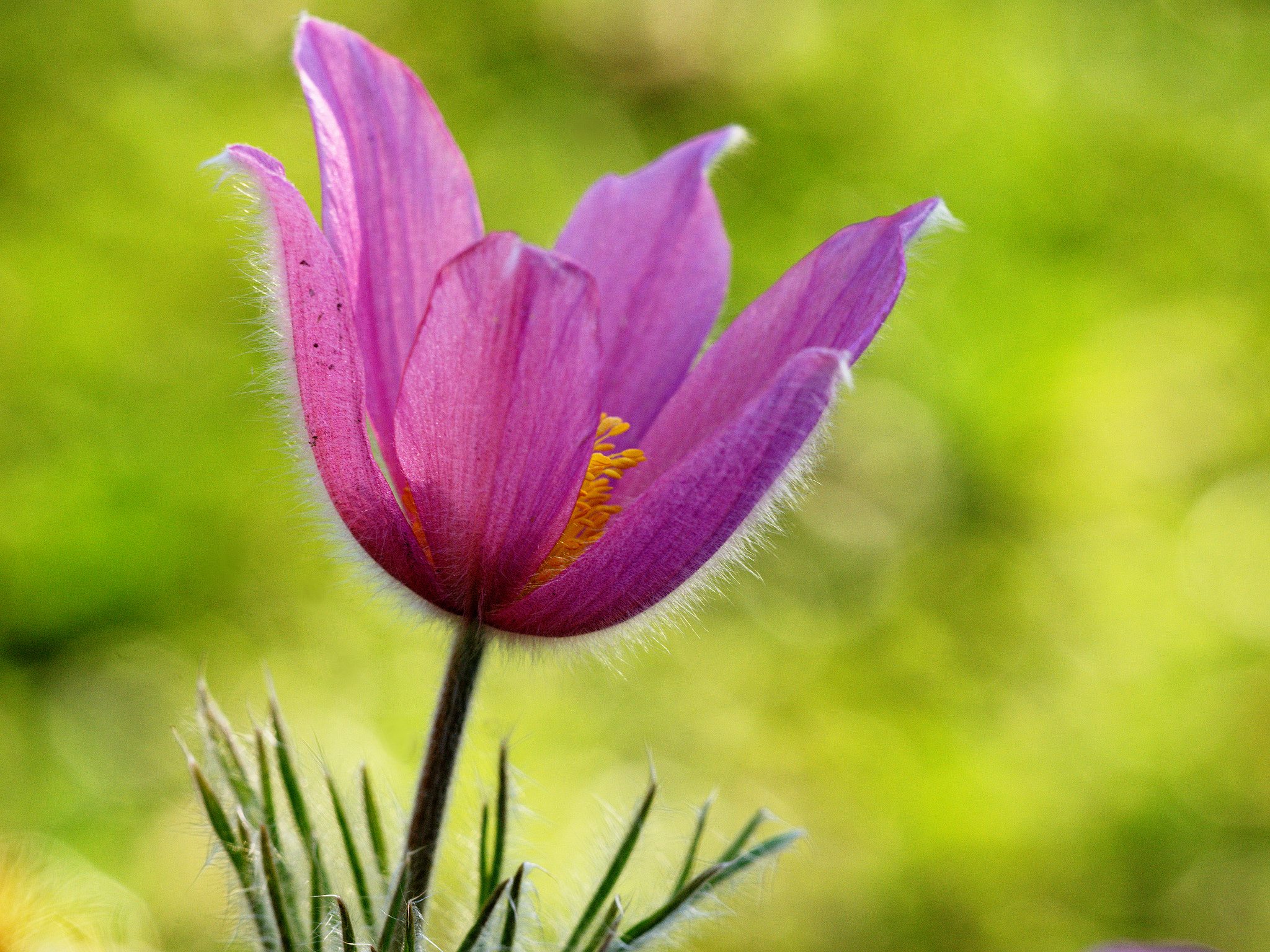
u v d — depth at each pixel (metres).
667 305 0.42
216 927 0.44
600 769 0.80
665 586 0.38
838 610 0.94
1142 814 0.87
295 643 0.81
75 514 0.82
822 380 0.38
